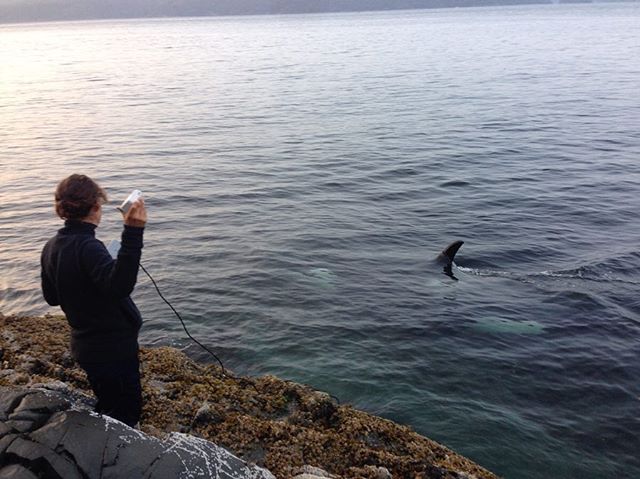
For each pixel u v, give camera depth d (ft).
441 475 19.61
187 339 35.91
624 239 53.62
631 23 460.14
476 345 35.47
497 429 27.45
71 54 352.69
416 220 59.82
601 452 26.00
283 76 200.75
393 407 29.17
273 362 33.37
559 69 188.85
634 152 84.94
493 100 134.82
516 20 594.65
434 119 114.73
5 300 42.47
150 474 14.06
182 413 21.49
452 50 281.33
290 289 43.50
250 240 54.19
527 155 85.35
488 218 60.03
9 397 16.43
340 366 32.96
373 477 18.69
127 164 84.12
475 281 45.29
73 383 23.11
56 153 92.27
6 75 229.25
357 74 198.70
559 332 37.11
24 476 13.76
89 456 14.24
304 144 95.91
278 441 20.15
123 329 14.97
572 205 63.46
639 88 142.82
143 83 193.47
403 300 41.81
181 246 52.49
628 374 32.27
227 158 87.20
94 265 13.75
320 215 61.41
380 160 84.28
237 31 626.64
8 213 63.10
